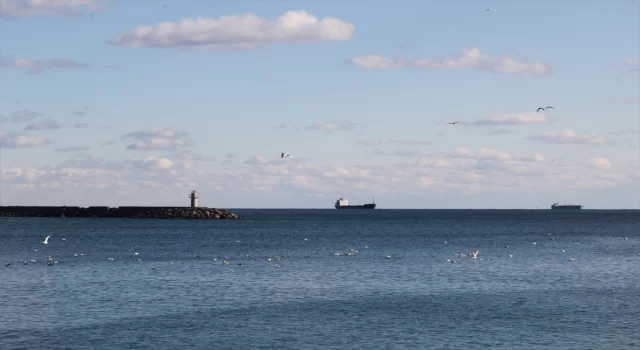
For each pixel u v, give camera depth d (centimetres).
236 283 7612
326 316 5709
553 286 7494
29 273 8531
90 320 5522
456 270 9094
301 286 7425
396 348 4709
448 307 6116
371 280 7969
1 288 7169
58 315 5709
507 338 4959
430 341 4884
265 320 5547
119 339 4931
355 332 5147
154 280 7844
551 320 5547
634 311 5916
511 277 8325
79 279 7925
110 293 6850
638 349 4656
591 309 6009
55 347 4703
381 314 5797
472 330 5203
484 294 6888
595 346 4731
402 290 7162
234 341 4891
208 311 5912
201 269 9006
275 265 9581
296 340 4922
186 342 4859
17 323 5403
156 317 5647
